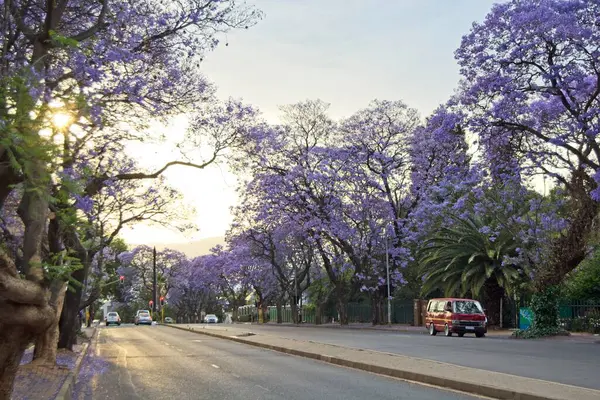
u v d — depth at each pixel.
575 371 13.91
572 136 24.92
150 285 88.25
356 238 45.06
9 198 13.20
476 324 30.38
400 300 48.75
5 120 5.52
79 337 34.53
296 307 59.97
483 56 25.28
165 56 16.03
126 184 24.23
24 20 11.84
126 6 13.66
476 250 36.03
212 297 95.50
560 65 24.23
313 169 43.97
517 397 10.50
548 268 28.09
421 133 41.84
